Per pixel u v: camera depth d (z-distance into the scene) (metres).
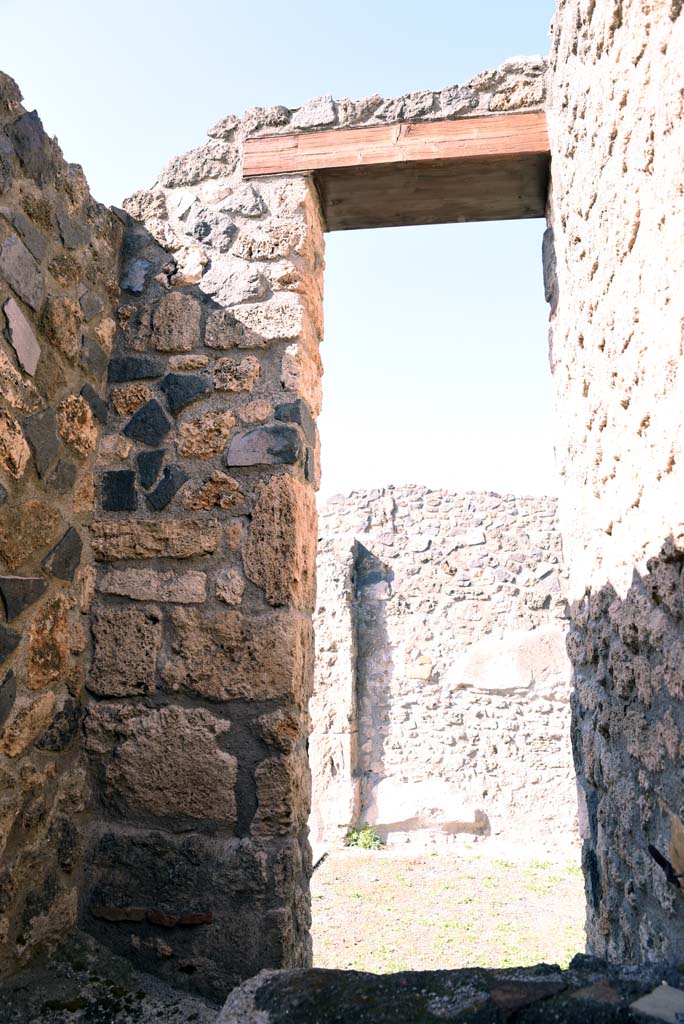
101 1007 1.91
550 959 4.18
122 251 2.67
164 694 2.29
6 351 1.94
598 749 2.38
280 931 2.09
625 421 1.95
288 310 2.53
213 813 2.20
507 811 7.26
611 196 1.91
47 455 2.13
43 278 2.13
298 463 2.43
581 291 2.36
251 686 2.25
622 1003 1.21
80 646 2.29
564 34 2.33
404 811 7.33
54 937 2.06
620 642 2.08
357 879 6.00
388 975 1.41
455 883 5.88
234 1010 1.33
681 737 1.57
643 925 1.89
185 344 2.55
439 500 8.21
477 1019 1.21
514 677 7.55
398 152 2.68
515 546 7.93
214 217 2.66
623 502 2.02
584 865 2.69
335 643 7.64
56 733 2.15
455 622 7.81
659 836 1.74
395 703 7.69
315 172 2.70
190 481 2.43
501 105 2.69
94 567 2.39
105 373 2.52
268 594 2.31
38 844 2.02
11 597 1.94
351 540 7.95
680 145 1.40
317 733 7.47
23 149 2.04
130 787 2.25
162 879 2.17
